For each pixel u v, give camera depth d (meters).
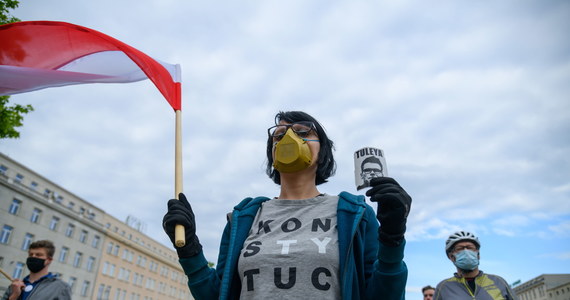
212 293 1.82
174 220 1.66
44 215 39.47
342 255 1.59
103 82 2.94
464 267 4.06
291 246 1.64
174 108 2.33
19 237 36.22
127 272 54.53
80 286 44.38
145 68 2.54
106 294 49.16
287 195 2.02
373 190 1.42
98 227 48.12
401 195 1.37
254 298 1.58
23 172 40.06
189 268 1.78
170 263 67.75
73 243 43.62
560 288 68.56
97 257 47.81
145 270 59.59
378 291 1.51
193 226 1.74
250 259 1.68
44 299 3.94
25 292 4.01
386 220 1.41
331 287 1.55
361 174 1.55
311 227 1.74
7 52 2.94
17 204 36.66
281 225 1.80
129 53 2.65
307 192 1.99
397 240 1.44
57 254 40.94
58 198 44.41
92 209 50.09
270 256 1.63
